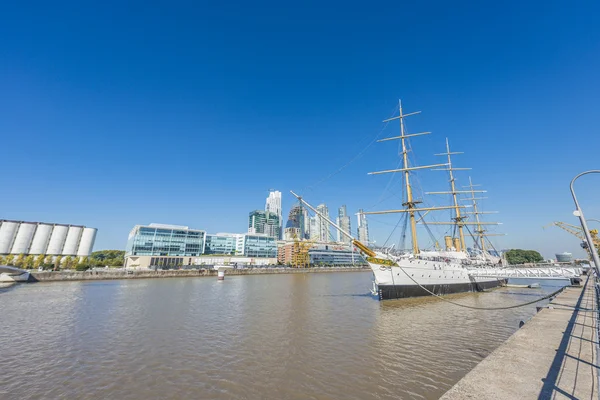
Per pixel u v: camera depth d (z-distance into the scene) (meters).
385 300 41.81
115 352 20.81
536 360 11.92
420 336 24.44
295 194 44.41
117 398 14.06
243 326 28.73
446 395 9.12
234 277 125.50
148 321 31.41
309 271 175.50
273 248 199.88
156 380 16.05
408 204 55.50
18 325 29.59
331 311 37.03
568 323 18.42
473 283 57.38
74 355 20.22
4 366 18.19
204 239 173.75
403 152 57.28
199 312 37.03
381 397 13.92
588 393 8.77
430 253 53.28
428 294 46.62
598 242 52.16
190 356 19.91
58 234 163.25
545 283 84.62
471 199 92.94
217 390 14.84
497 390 9.34
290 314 35.25
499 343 22.22
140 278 111.94
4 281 85.44
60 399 13.96
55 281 93.69
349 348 21.44
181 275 123.50
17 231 153.12
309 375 16.56
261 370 17.39
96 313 36.41
